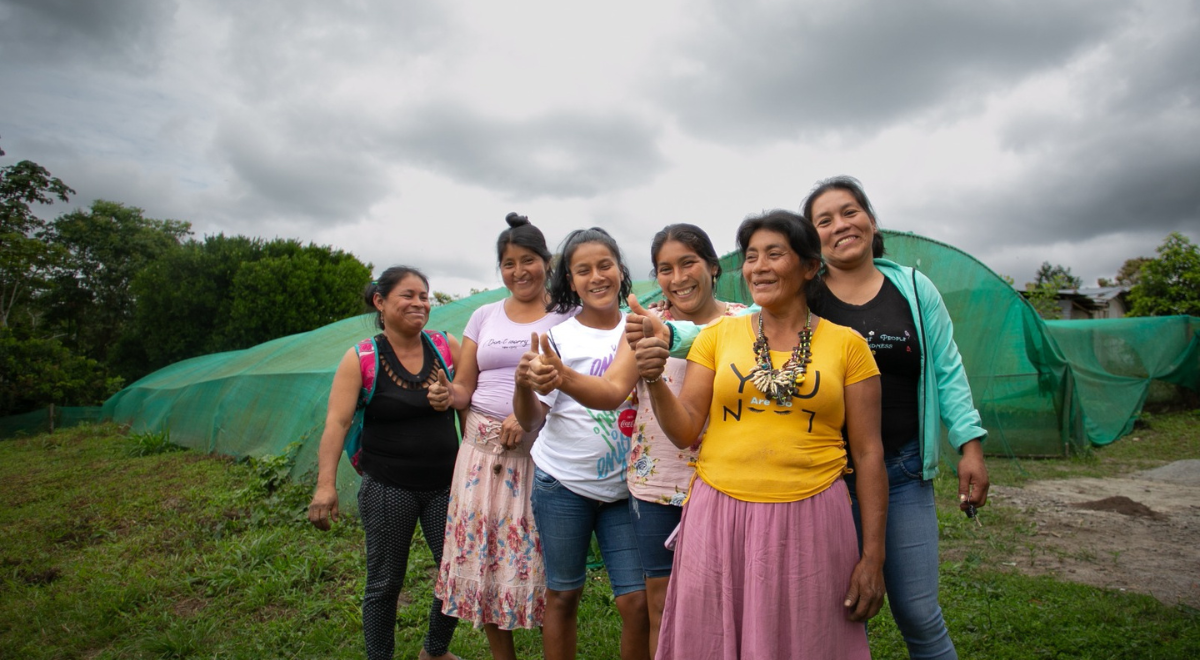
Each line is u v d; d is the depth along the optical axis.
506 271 3.16
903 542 2.31
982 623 3.64
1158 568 4.73
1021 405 9.45
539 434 2.86
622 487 2.66
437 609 3.27
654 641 2.47
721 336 2.24
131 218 40.69
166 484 8.80
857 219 2.50
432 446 3.18
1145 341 14.16
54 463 12.27
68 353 24.59
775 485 1.97
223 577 4.82
